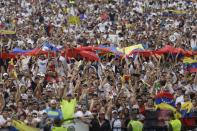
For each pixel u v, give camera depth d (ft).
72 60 248.11
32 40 286.46
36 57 241.35
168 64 263.08
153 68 240.94
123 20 352.69
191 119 200.44
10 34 293.64
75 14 369.50
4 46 253.24
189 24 355.15
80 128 186.50
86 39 291.17
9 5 366.22
